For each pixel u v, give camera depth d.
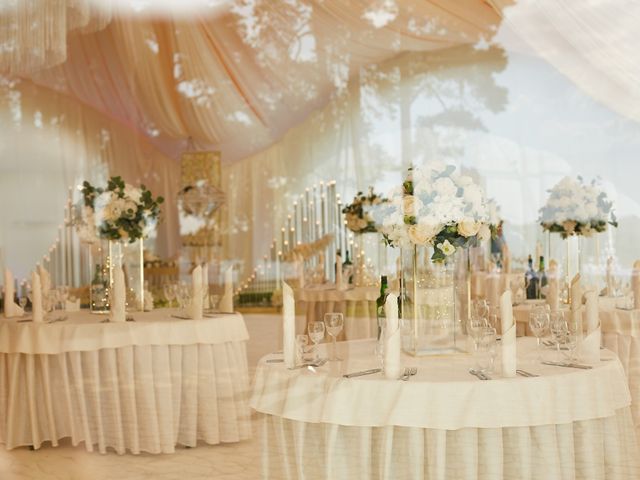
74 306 5.02
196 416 4.15
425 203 3.03
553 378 2.61
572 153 6.50
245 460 3.81
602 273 5.70
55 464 3.90
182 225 10.38
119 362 4.13
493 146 7.69
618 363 2.96
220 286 9.91
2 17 4.85
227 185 10.26
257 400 2.96
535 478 2.60
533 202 7.46
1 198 7.52
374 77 8.89
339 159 9.53
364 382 2.63
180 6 8.54
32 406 4.22
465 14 7.36
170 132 10.03
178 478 3.56
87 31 5.43
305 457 2.78
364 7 8.04
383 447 2.61
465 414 2.53
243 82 9.52
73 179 8.30
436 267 3.07
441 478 2.54
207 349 4.22
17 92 7.95
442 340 3.07
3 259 7.29
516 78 7.52
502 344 2.63
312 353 3.05
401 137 8.54
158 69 9.23
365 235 7.52
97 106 8.98
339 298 6.14
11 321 4.42
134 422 4.09
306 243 9.58
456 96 8.03
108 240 5.04
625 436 2.92
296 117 9.74
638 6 4.93
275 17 8.78
